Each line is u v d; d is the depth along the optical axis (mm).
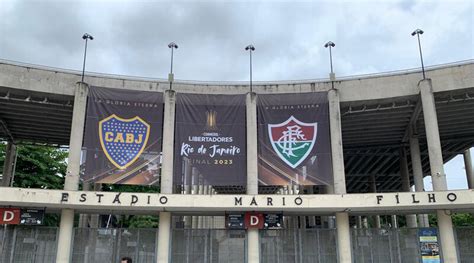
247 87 27844
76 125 25141
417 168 29984
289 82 27797
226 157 26500
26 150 35906
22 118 30344
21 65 25750
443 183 24297
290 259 24625
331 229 25062
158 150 26422
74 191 22844
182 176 25922
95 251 24078
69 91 26172
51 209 24625
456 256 23578
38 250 23672
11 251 23391
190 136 26625
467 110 28781
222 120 27031
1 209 23203
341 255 24109
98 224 32125
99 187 30641
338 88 27406
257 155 26406
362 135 33156
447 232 23906
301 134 26797
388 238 24969
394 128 31812
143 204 23109
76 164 24625
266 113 27172
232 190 41250
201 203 23391
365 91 27062
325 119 26906
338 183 25406
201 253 24609
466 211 24859
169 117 26172
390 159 39906
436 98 26938
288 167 26344
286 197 23672
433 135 24969
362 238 25109
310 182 26094
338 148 25969
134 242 24531
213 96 27297
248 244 24344
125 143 26172
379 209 24250
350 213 25906
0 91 25922
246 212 24578
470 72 25797
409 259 24438
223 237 24875
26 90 25578
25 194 22297
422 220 33875
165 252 23922
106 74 27125
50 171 37156
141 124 26578
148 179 25953
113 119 26328
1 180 35469
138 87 27344
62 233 23531
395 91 26703
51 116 29891
